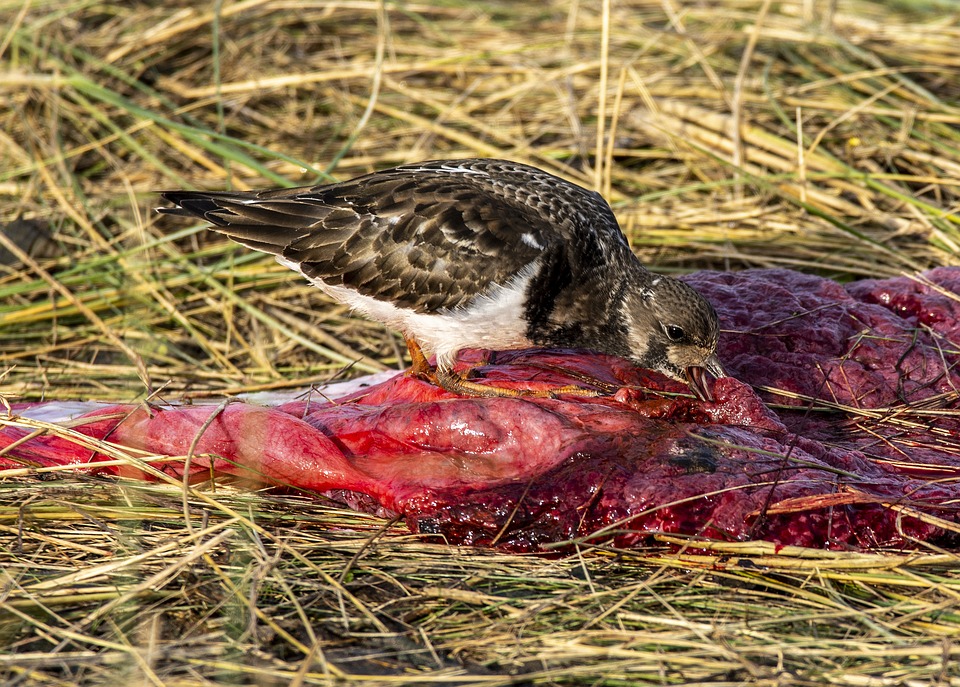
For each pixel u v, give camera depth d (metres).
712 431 9.25
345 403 10.77
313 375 12.52
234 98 17.38
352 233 10.03
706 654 7.48
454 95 17.55
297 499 9.46
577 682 7.31
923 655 7.47
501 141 16.55
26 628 7.75
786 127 16.08
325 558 8.53
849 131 15.91
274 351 13.05
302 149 16.44
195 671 7.27
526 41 18.86
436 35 19.28
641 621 7.82
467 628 7.77
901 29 18.66
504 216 9.92
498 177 10.45
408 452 9.50
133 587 7.97
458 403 9.47
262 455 9.41
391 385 10.73
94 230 14.45
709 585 8.22
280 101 17.62
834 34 17.98
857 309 11.27
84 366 12.44
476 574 8.28
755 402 9.57
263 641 7.58
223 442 9.48
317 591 8.11
